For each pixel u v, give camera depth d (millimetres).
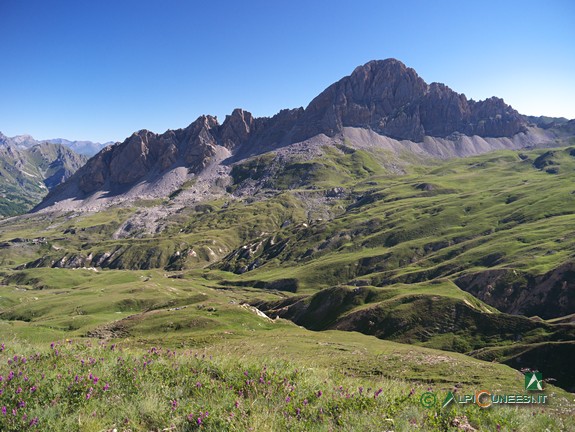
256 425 10156
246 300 161375
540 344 71312
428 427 11281
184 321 75062
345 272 185750
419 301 100062
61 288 188000
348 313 107750
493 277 125812
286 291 180750
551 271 116500
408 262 183000
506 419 12172
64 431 9562
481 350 78750
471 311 92500
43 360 14102
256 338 62156
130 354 15781
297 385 13203
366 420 10984
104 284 182250
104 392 11641
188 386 12703
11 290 173875
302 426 10484
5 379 11539
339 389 13344
